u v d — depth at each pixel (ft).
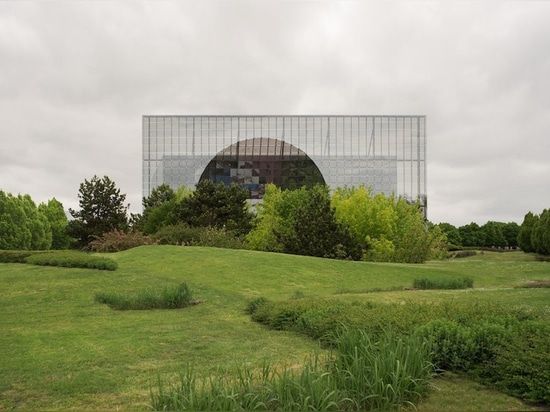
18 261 96.78
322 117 289.94
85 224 177.37
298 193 155.94
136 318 46.42
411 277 86.69
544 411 21.11
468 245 294.46
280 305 44.60
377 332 29.53
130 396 24.48
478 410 21.15
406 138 290.15
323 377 22.16
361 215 132.05
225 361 30.91
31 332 40.47
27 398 24.47
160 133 289.74
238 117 289.33
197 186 167.43
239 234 156.97
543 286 71.20
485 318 31.42
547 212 175.83
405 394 22.04
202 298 58.29
